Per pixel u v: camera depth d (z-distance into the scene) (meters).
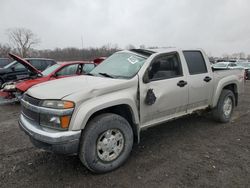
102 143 3.06
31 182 2.91
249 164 3.34
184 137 4.44
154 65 3.72
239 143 4.14
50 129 2.81
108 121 3.05
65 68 7.68
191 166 3.29
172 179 2.96
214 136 4.50
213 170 3.18
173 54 4.08
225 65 20.97
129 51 4.22
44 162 3.45
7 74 10.50
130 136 3.32
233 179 2.95
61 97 2.80
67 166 3.32
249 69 19.11
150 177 3.01
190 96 4.26
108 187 2.80
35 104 2.96
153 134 4.60
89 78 3.63
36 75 7.66
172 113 4.06
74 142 2.75
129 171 3.17
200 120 5.52
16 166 3.33
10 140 4.38
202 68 4.62
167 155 3.65
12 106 7.57
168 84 3.82
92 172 3.10
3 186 2.82
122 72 3.71
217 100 4.98
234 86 5.54
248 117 5.90
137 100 3.42
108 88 3.11
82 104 2.85
